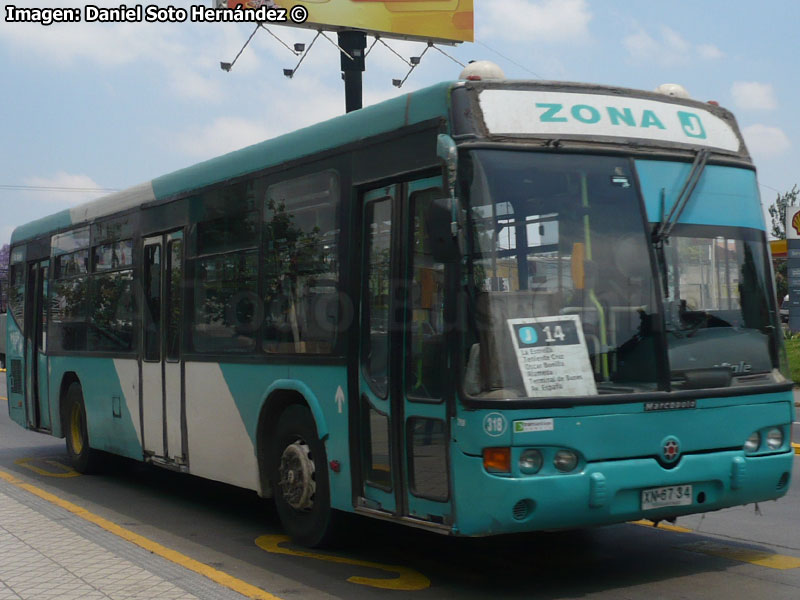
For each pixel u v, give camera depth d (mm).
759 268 6871
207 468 9164
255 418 8336
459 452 6047
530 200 6223
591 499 5961
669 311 6387
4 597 6172
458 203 6102
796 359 25719
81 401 12211
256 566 7363
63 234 12875
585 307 6188
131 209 10898
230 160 9000
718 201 6789
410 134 6715
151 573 6797
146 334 10375
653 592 6430
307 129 7945
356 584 6781
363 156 7199
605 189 6414
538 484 5844
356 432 7125
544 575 6941
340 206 7402
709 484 6395
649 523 8617
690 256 6559
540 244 6199
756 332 6730
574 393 6023
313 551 7824
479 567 7211
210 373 9070
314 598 6434
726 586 6551
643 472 6117
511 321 6027
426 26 26250
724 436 6434
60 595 6207
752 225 6930
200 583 6598
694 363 6391
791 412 6789
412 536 8266
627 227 6402
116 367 11086
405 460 6621
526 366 5973
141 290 10531
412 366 6578
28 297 14047
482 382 5965
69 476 12234
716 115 7125
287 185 8102
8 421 19469
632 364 6215
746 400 6551
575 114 6516
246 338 8508
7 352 14906
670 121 6832
